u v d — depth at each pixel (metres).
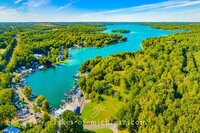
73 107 141.62
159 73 183.00
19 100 160.25
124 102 145.50
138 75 175.38
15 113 128.50
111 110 142.12
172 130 103.62
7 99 147.25
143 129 109.12
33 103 156.50
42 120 125.56
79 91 177.62
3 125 123.31
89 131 118.31
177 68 188.12
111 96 159.75
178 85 152.50
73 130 111.00
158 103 119.69
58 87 195.88
